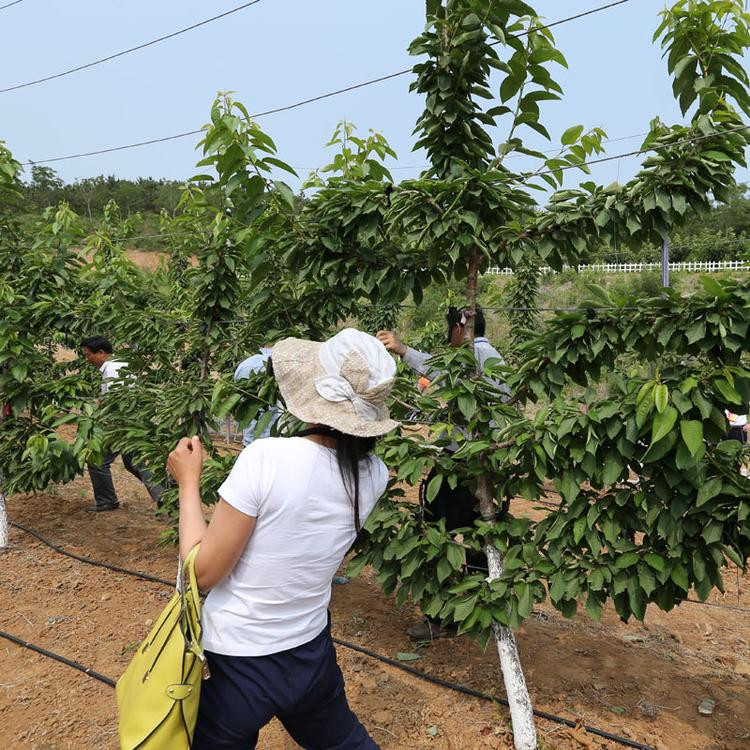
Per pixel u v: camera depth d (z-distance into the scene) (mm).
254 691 1697
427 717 3182
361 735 2068
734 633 4203
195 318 5102
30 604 4488
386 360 1690
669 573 2656
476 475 3104
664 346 2645
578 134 3145
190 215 4949
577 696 3373
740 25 2807
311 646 1789
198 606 1622
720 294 2426
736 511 2512
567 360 2826
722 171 2660
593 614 2785
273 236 3365
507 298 11195
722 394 2400
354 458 1681
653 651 3922
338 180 3357
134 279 7086
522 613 2760
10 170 5273
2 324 5277
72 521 6355
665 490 2615
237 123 3045
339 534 1713
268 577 1642
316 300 3641
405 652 3818
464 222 2924
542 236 3012
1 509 5594
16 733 3096
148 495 7285
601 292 2676
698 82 2891
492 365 3012
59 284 5770
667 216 2750
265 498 1585
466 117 3164
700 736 3049
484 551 3145
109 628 4113
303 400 1703
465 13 2998
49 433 5281
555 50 2990
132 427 4684
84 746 2994
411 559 3055
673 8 2883
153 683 1658
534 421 2713
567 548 2914
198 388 4453
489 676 3555
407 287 3338
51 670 3637
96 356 6309
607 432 2586
